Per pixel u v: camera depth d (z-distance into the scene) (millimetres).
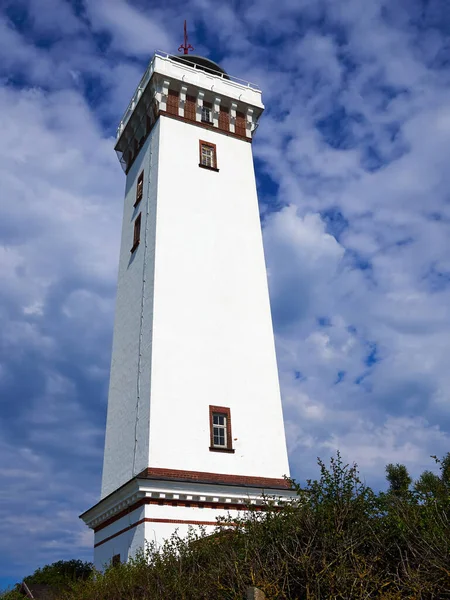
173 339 27906
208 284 30219
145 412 26328
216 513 24234
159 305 28484
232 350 29062
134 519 24000
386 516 11609
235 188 34312
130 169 38062
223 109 36969
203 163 34250
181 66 36031
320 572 10391
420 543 10352
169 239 30531
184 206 31938
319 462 13008
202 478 25156
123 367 30406
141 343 28750
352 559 10883
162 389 26500
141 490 23188
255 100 37844
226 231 32406
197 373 27609
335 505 11867
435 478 12984
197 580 12969
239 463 26344
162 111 34406
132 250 33438
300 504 12758
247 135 36906
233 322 29828
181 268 29984
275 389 29172
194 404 26797
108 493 28469
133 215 35188
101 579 16781
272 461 27203
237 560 11898
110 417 30562
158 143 33469
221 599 11656
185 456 25406
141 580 14617
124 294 33062
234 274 31281
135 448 26406
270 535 12180
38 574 50344
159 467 24688
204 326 28953
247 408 27922
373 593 10508
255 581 10859
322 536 11195
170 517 23375
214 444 26391
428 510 11117
